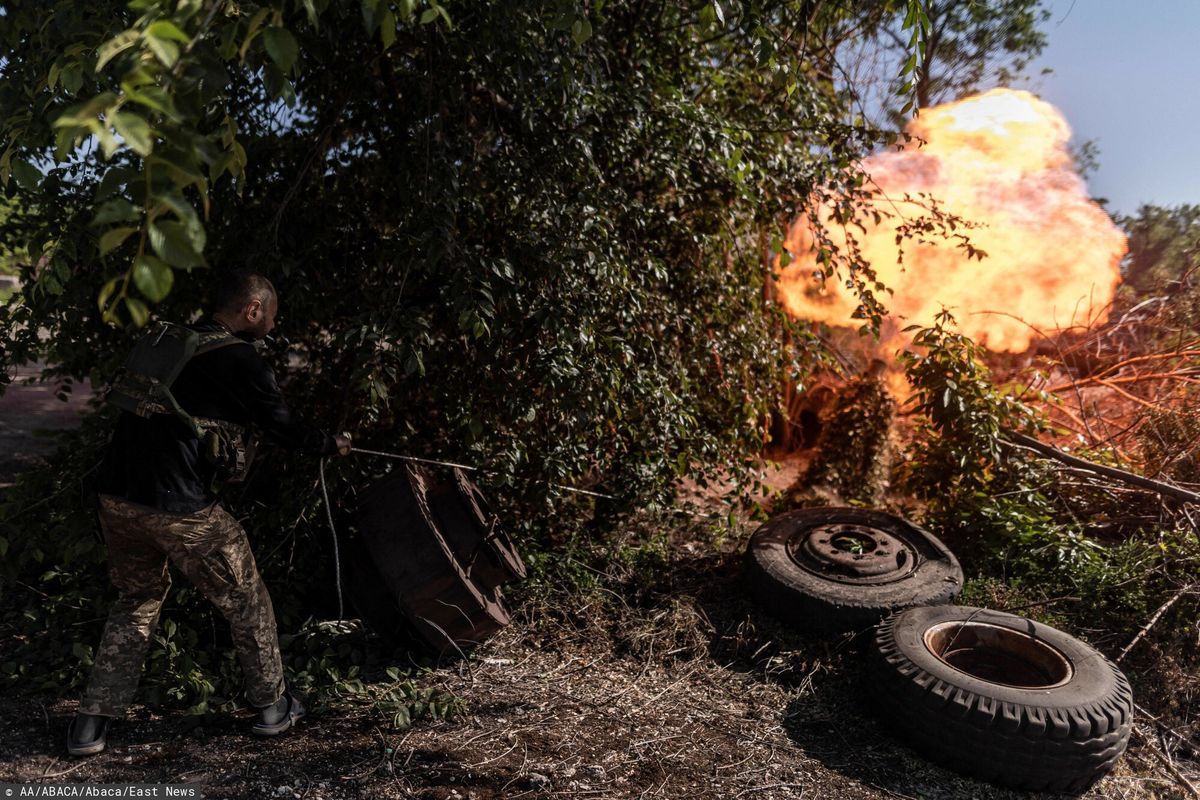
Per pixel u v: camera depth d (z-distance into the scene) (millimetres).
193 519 2746
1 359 3777
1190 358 6113
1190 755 3359
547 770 2936
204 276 3904
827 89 5891
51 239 3473
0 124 2914
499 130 3965
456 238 3701
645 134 4359
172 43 1614
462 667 3641
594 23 3998
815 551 4270
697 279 4844
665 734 3244
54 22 2869
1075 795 3047
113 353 3941
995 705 3045
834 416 6000
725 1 3602
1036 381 6578
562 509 4727
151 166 1638
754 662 3855
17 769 2754
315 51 3111
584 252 3768
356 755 2965
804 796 2906
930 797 2975
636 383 4086
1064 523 4895
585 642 3932
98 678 2855
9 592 3949
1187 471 5141
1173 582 4059
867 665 3506
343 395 4043
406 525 3545
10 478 5523
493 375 3908
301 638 3664
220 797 2686
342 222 3957
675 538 5035
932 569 4172
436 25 3496
